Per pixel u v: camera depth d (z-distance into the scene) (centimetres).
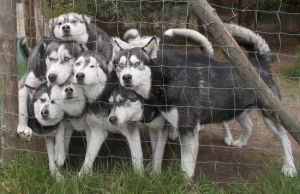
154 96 356
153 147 392
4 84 374
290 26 935
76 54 360
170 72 354
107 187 340
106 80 352
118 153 417
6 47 368
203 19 307
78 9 725
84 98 356
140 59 346
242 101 386
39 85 380
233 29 393
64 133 380
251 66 317
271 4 905
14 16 367
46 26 558
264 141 466
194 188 342
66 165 383
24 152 382
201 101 363
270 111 333
